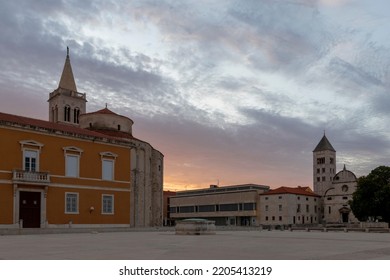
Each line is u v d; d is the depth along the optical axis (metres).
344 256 17.53
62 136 56.84
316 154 166.12
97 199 59.72
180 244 25.64
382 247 23.33
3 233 41.56
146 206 83.19
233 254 18.41
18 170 51.56
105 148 61.75
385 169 98.25
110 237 36.34
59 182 55.78
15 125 52.22
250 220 139.38
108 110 83.88
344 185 138.62
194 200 156.62
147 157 84.50
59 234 44.47
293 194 133.62
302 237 38.03
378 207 94.44
